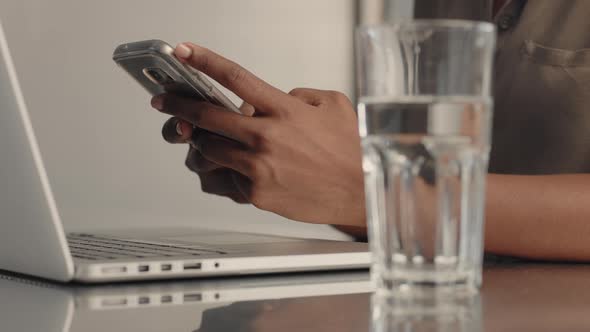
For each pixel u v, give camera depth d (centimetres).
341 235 184
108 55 174
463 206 46
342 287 64
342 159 92
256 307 55
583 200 87
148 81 85
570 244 86
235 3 188
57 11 169
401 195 45
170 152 179
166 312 53
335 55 200
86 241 90
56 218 62
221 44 187
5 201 66
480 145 46
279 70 194
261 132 88
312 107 92
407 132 45
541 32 138
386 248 46
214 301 58
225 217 183
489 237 87
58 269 65
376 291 47
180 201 180
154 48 75
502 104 142
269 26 192
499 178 90
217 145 93
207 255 71
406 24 45
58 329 48
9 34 166
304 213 94
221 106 89
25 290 65
